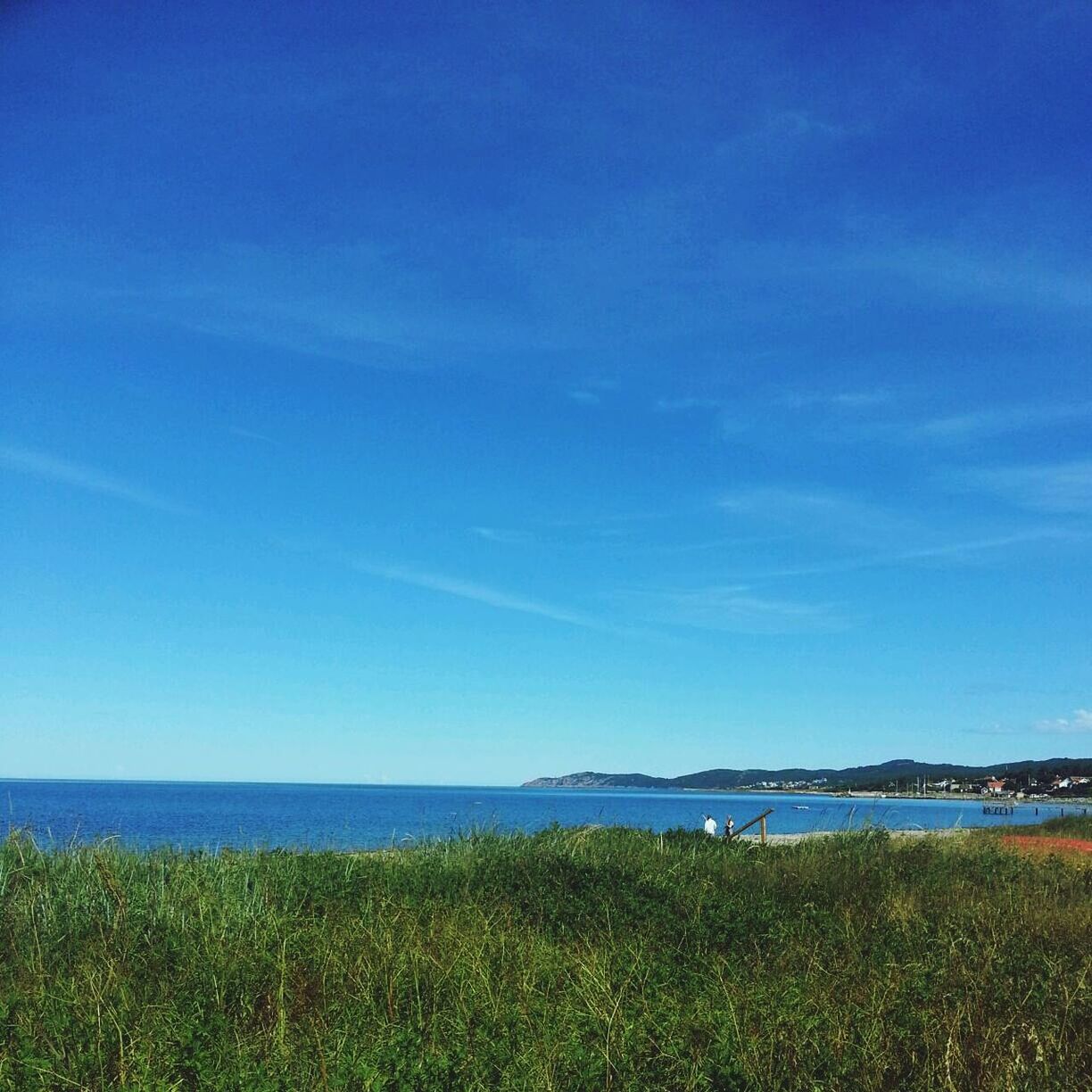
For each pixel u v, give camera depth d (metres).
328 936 9.24
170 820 47.31
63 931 9.58
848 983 8.38
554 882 12.59
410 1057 6.26
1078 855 20.25
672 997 7.80
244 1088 5.80
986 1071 6.58
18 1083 6.08
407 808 75.38
